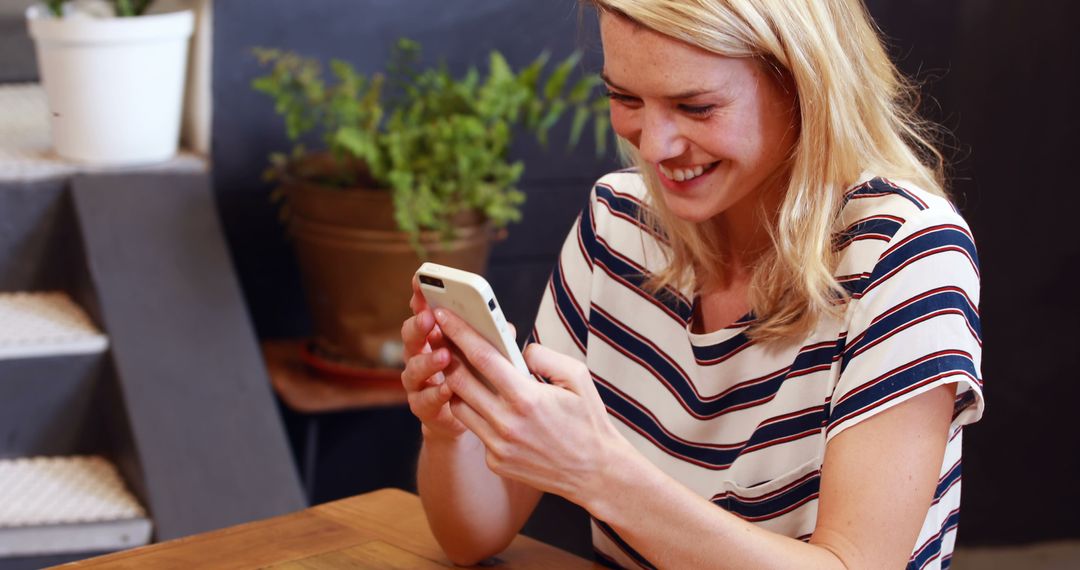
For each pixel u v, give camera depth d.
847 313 1.14
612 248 1.37
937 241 1.11
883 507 1.06
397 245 2.29
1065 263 2.95
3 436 2.18
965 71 2.90
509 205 2.77
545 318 1.42
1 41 2.89
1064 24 2.85
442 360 1.05
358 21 2.60
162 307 2.24
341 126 2.35
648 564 1.33
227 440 2.10
